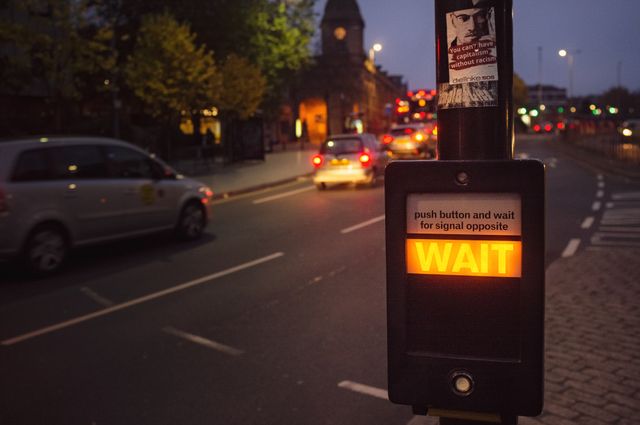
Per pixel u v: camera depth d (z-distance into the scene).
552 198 14.45
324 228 11.69
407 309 1.42
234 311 6.52
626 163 23.72
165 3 28.14
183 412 4.14
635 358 4.20
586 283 6.40
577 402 3.54
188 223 10.88
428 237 1.39
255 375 4.73
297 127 58.78
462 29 1.38
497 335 1.37
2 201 8.07
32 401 4.41
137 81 23.45
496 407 1.37
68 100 20.62
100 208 9.32
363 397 4.27
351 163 18.00
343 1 72.06
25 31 17.62
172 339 5.68
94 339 5.78
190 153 26.12
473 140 1.40
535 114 57.34
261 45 32.28
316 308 6.51
